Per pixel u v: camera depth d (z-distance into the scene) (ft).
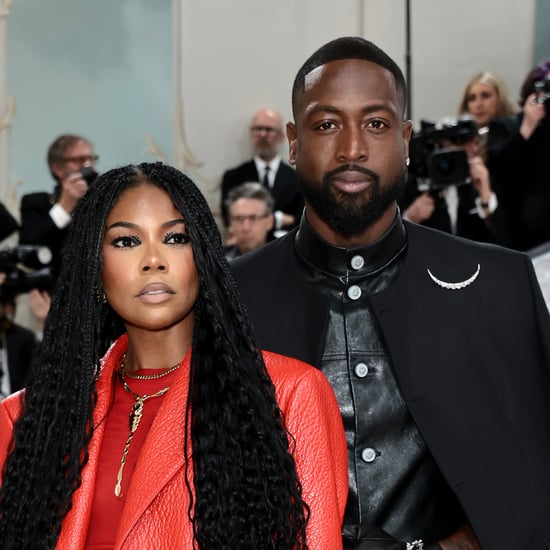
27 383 5.67
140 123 23.38
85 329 5.52
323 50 6.53
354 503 6.23
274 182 20.39
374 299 6.56
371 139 6.32
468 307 6.56
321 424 5.54
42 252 14.35
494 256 6.78
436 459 6.14
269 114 20.70
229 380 5.37
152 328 5.41
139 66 23.35
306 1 22.67
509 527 6.10
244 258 7.13
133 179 5.49
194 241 5.41
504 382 6.45
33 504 5.35
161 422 5.32
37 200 16.30
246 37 22.84
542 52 22.24
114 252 5.41
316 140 6.37
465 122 12.95
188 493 5.21
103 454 5.42
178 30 22.97
